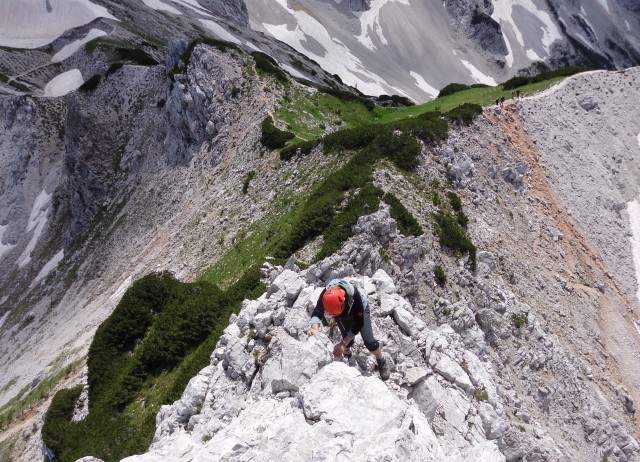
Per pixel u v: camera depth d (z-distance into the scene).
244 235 42.94
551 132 57.34
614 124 64.56
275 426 10.93
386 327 16.42
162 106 80.38
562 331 38.00
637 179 61.12
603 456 31.36
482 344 28.67
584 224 51.25
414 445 10.17
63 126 117.94
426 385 14.65
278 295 17.95
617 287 48.59
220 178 55.50
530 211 47.00
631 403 37.44
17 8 160.25
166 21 159.00
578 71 68.69
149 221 65.62
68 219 98.31
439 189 37.97
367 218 30.17
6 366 70.50
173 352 28.61
